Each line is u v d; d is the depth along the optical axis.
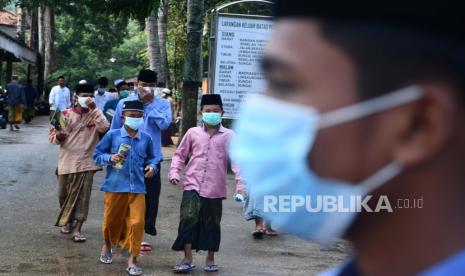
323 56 1.41
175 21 39.84
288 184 1.47
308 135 1.43
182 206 10.21
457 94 1.36
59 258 10.79
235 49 18.23
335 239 1.54
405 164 1.40
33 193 16.41
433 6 1.35
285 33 1.45
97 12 19.44
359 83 1.39
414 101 1.38
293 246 12.16
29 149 25.89
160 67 32.47
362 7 1.38
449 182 1.40
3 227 12.70
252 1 18.00
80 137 11.93
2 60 45.41
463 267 1.38
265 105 1.48
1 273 9.83
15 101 34.97
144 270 10.34
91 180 11.98
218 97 10.24
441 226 1.42
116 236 10.44
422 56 1.36
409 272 1.45
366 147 1.41
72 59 80.25
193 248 10.23
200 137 10.12
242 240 12.51
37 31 54.84
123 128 10.30
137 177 10.19
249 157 1.50
